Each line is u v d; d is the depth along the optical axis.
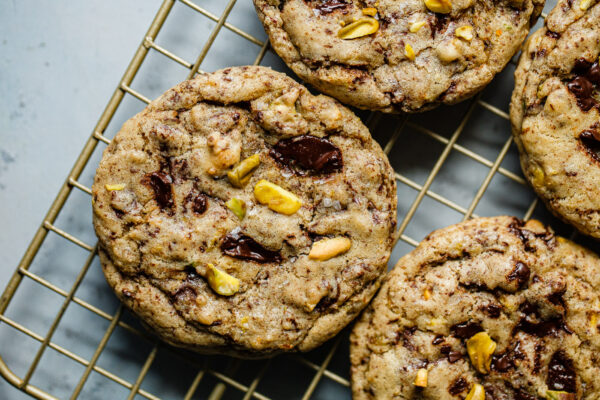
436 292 0.40
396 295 0.40
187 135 0.39
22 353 0.43
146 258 0.39
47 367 0.43
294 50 0.40
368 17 0.40
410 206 0.43
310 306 0.39
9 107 0.43
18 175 0.44
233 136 0.39
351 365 0.41
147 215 0.39
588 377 0.40
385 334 0.40
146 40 0.41
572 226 0.42
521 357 0.40
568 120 0.40
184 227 0.39
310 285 0.39
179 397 0.43
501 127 0.43
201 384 0.43
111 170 0.39
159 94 0.43
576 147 0.40
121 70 0.44
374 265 0.40
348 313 0.40
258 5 0.40
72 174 0.41
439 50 0.40
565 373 0.40
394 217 0.40
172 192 0.39
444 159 0.42
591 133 0.40
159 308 0.39
